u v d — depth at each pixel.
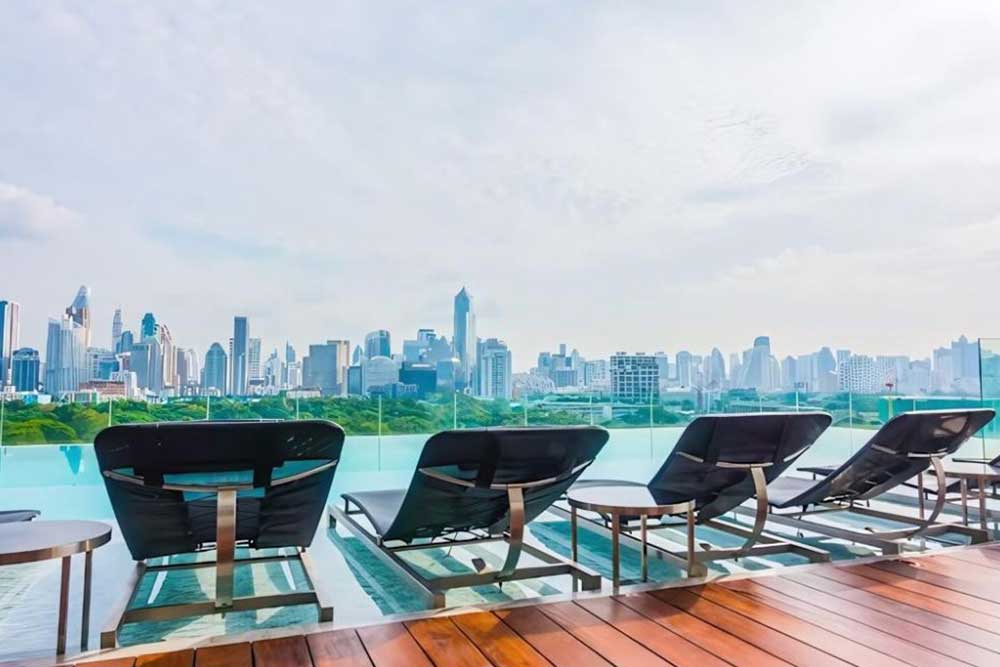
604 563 3.31
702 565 2.75
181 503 2.43
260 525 2.62
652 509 2.61
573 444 2.71
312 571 2.65
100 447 2.15
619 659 1.91
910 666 1.86
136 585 2.47
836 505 4.07
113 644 2.03
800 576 2.75
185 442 2.21
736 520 4.31
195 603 2.25
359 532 3.51
